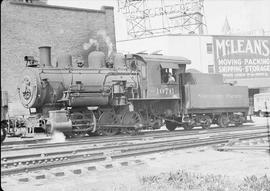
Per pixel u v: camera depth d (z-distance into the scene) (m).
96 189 6.33
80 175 7.54
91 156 9.51
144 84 17.28
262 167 7.86
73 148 11.55
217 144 11.55
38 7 23.97
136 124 16.58
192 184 6.26
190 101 18.25
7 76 21.94
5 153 10.55
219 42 26.47
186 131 17.09
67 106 15.64
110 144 12.14
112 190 6.25
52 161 8.80
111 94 16.45
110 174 7.66
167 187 6.23
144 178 6.70
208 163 8.66
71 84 15.63
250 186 5.95
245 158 9.12
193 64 28.61
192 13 28.73
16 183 6.82
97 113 16.39
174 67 17.98
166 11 29.91
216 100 19.39
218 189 5.93
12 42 22.59
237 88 20.67
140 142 12.60
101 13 26.89
